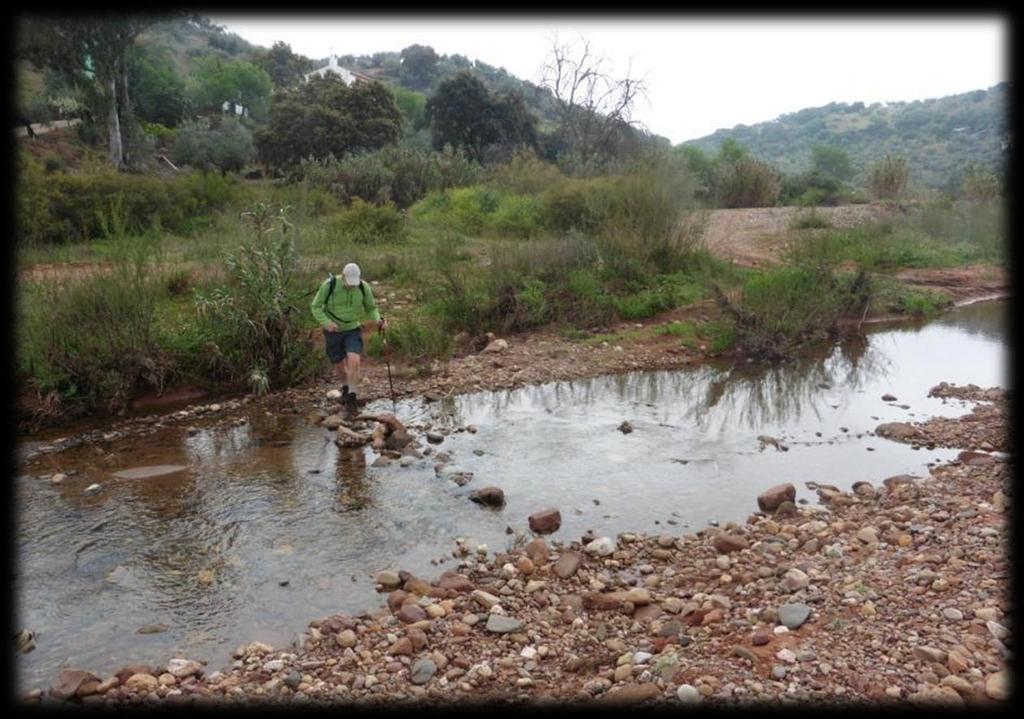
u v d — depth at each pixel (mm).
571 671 3785
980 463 6707
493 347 10844
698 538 5426
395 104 36875
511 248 13312
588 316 12094
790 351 11086
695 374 10234
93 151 31453
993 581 4332
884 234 17406
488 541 5418
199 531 5500
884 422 8266
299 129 33250
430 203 22203
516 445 7441
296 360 9500
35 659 3988
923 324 13227
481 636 4148
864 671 3521
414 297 12484
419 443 7395
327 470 6699
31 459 6945
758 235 19141
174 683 3721
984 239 18500
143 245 10320
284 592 4703
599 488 6391
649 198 14250
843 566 4809
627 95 34281
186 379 8867
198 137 35500
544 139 42781
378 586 4758
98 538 5375
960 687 3326
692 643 3957
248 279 9297
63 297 8500
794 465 6984
